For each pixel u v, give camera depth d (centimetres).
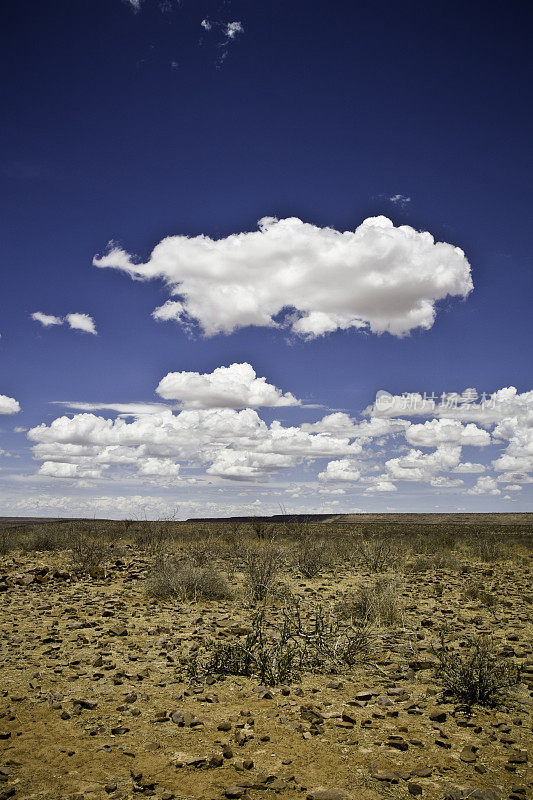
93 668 697
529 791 396
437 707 578
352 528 5347
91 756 447
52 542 2519
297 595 1290
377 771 426
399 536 3616
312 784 405
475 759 448
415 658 759
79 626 941
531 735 504
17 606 1151
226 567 1836
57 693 594
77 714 539
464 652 784
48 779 408
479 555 2531
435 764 441
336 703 585
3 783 401
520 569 2034
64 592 1343
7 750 457
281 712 551
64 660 735
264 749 464
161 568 1378
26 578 1485
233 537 3092
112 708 557
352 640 775
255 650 732
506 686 611
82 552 1941
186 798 382
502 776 422
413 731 510
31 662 720
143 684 637
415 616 1064
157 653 775
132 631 917
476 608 1153
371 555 2005
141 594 1334
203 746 467
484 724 530
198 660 718
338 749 467
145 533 2942
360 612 1031
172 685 636
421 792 393
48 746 464
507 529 5675
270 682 656
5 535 2673
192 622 983
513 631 945
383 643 848
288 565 1923
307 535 2844
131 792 389
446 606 1186
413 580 1633
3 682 636
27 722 517
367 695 598
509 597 1330
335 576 1702
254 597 1247
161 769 425
